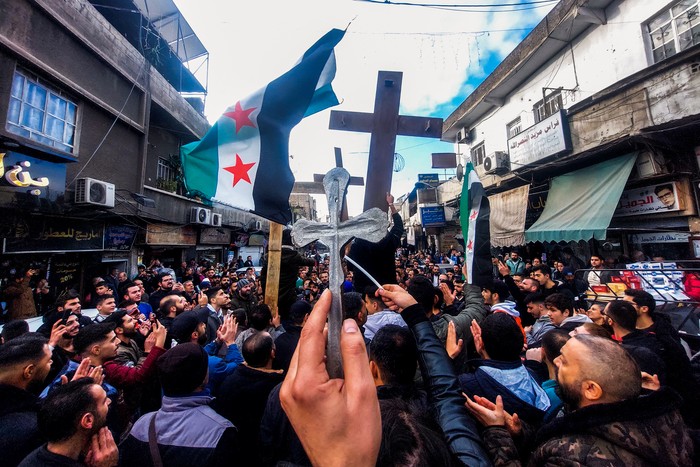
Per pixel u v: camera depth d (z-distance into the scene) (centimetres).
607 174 804
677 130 643
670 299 357
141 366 274
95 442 162
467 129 1524
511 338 189
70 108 750
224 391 232
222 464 171
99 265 900
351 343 62
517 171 1035
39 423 152
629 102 729
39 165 639
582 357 136
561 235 836
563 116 874
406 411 104
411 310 146
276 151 297
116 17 1023
